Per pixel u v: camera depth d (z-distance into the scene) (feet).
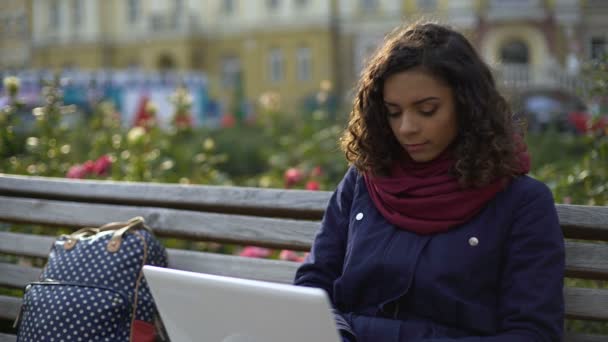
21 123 16.81
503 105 6.90
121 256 8.22
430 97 6.70
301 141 25.39
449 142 6.97
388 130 7.29
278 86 118.01
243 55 121.29
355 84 7.64
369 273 7.03
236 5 121.60
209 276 6.15
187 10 124.47
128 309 8.07
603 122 12.78
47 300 8.02
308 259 7.72
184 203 9.46
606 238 7.38
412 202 6.93
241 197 9.12
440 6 107.86
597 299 7.36
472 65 6.77
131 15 127.75
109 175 16.56
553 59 99.19
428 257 6.81
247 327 6.07
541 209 6.70
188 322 6.45
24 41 129.80
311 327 5.74
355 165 7.46
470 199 6.79
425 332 6.73
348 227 7.57
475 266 6.69
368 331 6.90
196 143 28.32
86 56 128.26
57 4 129.90
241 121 56.54
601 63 12.69
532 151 29.30
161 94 73.92
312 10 115.14
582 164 13.62
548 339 6.38
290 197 8.85
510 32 104.58
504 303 6.63
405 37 6.91
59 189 10.34
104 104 23.95
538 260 6.57
